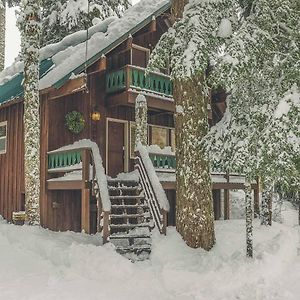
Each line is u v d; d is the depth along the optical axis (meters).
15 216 13.38
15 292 6.96
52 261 8.95
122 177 13.04
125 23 13.91
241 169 8.48
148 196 11.31
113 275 8.10
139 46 15.59
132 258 9.43
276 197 22.53
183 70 8.82
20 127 15.01
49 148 13.56
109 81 14.55
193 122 9.78
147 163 11.72
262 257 8.48
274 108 8.47
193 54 8.77
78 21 22.83
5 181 15.54
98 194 10.84
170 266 8.28
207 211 9.62
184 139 9.80
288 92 8.34
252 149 8.44
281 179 8.32
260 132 8.53
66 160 12.99
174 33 9.57
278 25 8.92
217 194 18.64
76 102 14.21
